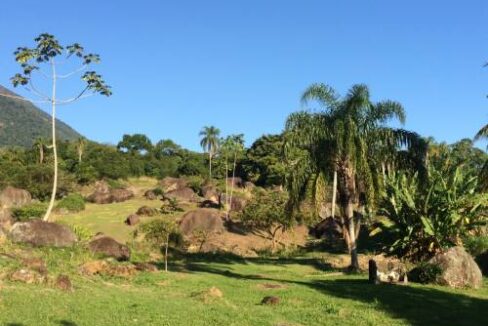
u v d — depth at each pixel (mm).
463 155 61406
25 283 15523
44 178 66062
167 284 19594
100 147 93062
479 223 28359
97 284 17922
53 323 11414
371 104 26203
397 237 28844
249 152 83250
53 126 33250
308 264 32750
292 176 27594
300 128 26484
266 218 45594
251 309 14859
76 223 51469
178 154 103688
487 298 17984
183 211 60219
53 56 32438
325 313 14719
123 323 11992
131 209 60875
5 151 84625
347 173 27016
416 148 26875
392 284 21031
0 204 57156
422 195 28172
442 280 20766
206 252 38906
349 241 27703
